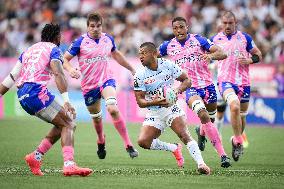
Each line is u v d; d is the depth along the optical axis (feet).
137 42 242.78
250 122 202.39
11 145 146.82
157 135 107.24
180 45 119.96
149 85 103.30
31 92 98.27
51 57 98.63
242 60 124.77
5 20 273.33
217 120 147.33
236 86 125.80
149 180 98.12
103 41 123.65
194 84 120.47
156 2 263.90
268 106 201.05
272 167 116.06
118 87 219.00
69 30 262.26
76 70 116.98
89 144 151.23
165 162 122.42
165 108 105.09
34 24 269.23
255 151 140.77
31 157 101.35
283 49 231.09
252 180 98.94
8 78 102.27
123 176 102.12
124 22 258.37
